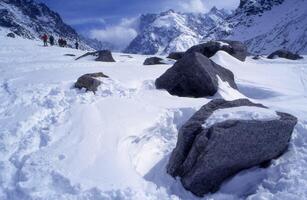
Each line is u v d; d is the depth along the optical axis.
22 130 10.91
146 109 12.57
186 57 15.31
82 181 8.71
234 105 10.71
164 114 12.44
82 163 9.42
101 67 20.14
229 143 9.09
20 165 9.38
